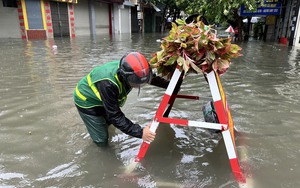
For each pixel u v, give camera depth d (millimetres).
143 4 30672
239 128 3389
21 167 2527
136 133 2475
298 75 6547
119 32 25641
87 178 2369
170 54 2416
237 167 2369
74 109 3971
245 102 4398
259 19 24891
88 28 21625
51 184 2285
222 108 2363
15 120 3578
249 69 7324
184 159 2684
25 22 15781
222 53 2344
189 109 4016
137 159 2607
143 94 4734
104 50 11070
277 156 2752
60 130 3293
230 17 11484
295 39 14172
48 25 16922
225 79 6047
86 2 20875
